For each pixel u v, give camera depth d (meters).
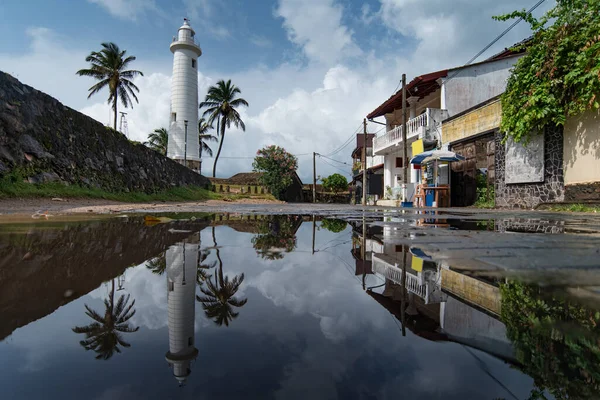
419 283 1.08
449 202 11.34
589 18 6.40
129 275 1.15
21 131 8.14
